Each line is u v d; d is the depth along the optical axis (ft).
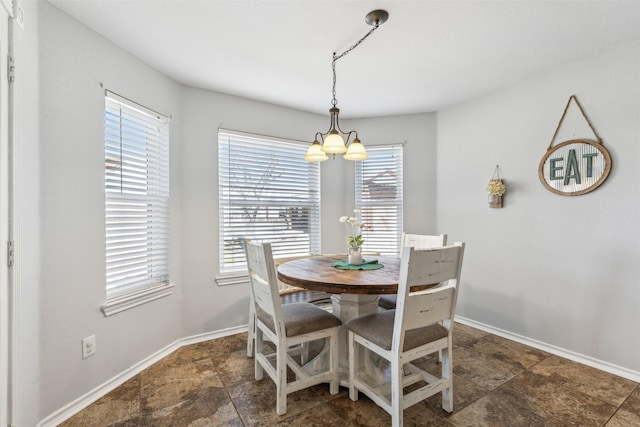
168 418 5.33
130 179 6.94
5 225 4.14
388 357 4.91
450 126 10.30
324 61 7.29
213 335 8.81
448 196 10.33
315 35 6.23
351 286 5.15
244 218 9.51
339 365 6.63
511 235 8.61
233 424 5.18
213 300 8.84
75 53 5.63
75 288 5.61
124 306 6.57
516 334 8.48
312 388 6.22
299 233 10.63
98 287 6.07
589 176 7.03
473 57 7.14
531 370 6.89
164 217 7.88
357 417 5.34
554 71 7.68
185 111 8.46
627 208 6.53
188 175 8.46
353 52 6.91
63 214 5.40
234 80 8.25
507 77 8.18
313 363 6.82
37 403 4.93
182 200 8.35
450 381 5.41
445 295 5.12
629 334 6.53
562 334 7.58
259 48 6.71
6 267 4.16
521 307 8.38
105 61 6.24
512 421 5.24
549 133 7.79
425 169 10.86
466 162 9.80
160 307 7.61
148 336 7.23
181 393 6.07
